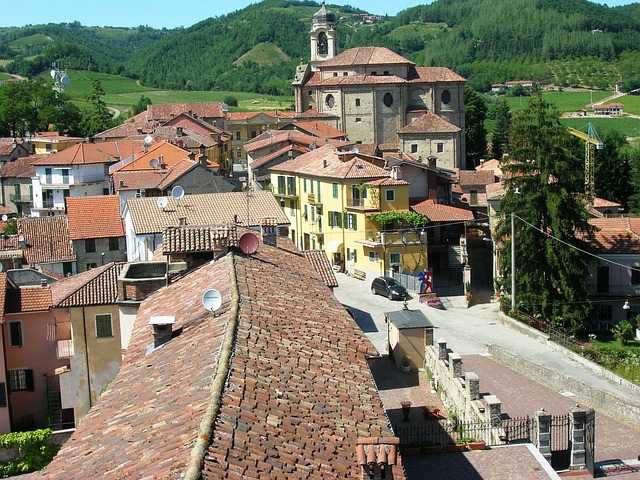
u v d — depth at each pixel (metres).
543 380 57.44
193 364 24.28
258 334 26.27
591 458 40.09
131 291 45.66
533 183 86.19
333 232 97.31
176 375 24.05
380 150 148.25
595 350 68.12
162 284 45.16
